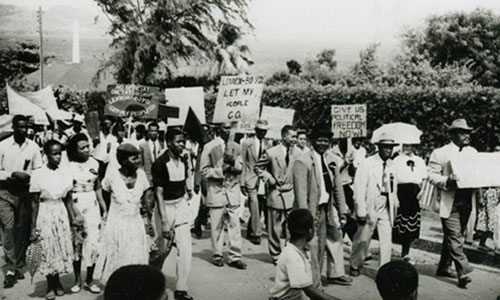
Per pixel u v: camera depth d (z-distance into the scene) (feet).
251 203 34.63
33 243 23.16
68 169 23.91
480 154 26.48
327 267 26.71
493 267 29.55
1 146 26.02
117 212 22.59
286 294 16.39
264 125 35.12
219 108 33.55
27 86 84.17
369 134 53.78
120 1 80.84
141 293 6.81
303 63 89.20
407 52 82.17
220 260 29.63
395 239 29.01
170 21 81.71
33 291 25.12
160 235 24.13
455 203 26.45
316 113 57.82
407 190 28.58
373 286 26.37
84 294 24.43
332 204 25.91
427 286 26.40
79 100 76.69
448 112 50.14
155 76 82.89
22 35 97.60
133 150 22.39
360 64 79.97
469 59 75.77
